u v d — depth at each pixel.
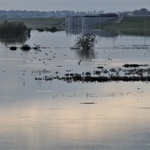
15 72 120.00
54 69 125.81
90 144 59.56
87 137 62.25
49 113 74.06
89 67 130.62
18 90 93.38
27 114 73.44
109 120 70.31
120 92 90.94
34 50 190.38
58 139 61.38
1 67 131.12
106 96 87.25
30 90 93.31
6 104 80.12
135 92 91.19
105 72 118.38
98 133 63.91
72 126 67.25
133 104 80.69
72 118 71.31
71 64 138.88
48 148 58.09
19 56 165.25
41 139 61.41
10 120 69.81
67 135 63.09
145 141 60.69
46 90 93.00
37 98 85.31
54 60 151.25
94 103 81.31
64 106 78.94
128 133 63.94
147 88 95.38
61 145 59.16
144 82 102.56
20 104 80.19
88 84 99.62
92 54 173.50
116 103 81.38
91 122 69.12
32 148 58.09
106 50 192.25
